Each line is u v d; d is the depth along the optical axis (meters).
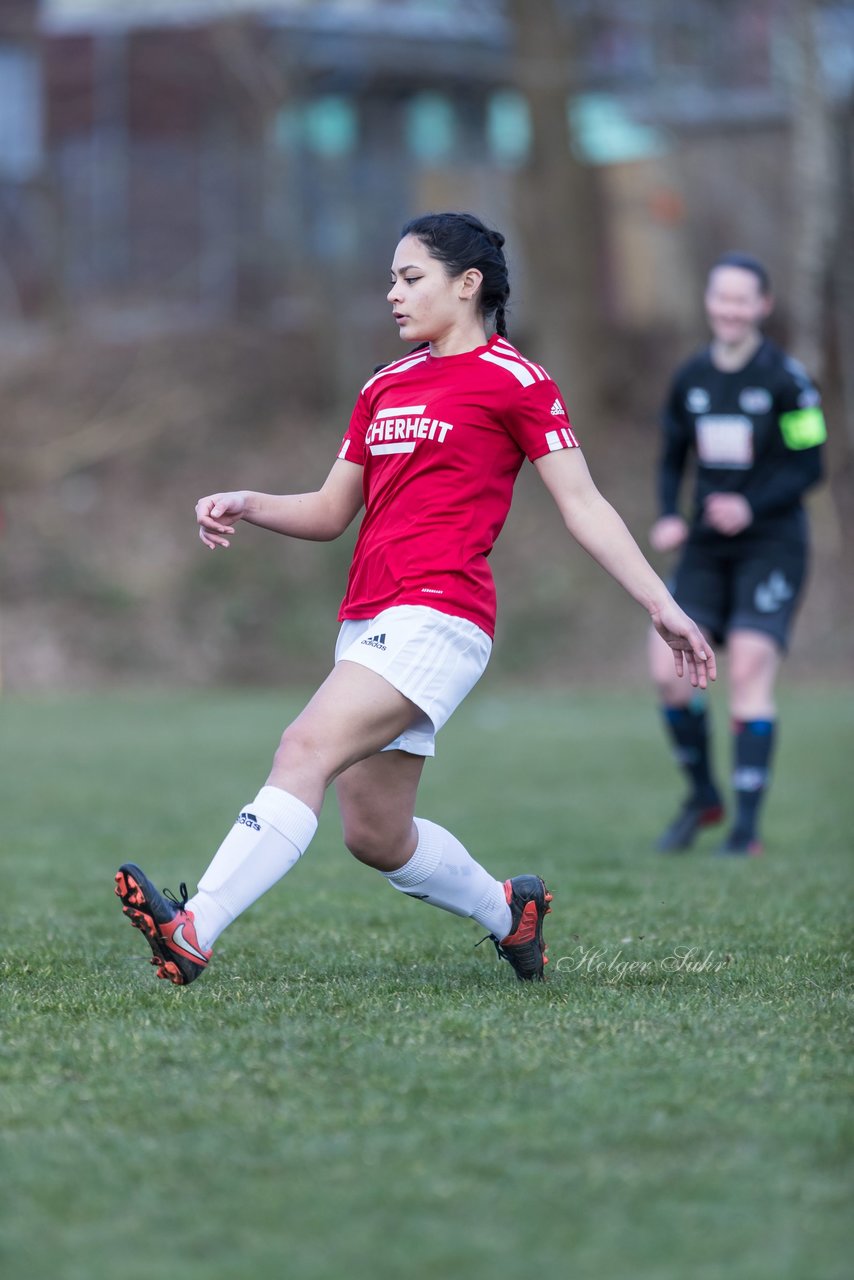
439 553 13.02
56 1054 11.49
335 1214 8.50
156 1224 8.39
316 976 14.64
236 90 84.12
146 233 85.88
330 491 14.13
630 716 53.78
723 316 24.38
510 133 92.88
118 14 85.94
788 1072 11.00
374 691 12.83
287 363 83.00
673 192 80.25
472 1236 8.20
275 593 70.94
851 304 73.75
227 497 13.79
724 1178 8.98
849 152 73.19
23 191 86.06
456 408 13.02
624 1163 9.23
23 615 68.56
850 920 18.20
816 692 61.12
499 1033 12.07
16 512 74.12
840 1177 9.01
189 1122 9.98
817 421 24.55
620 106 82.81
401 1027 12.26
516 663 68.12
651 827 28.89
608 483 75.56
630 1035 12.02
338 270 81.31
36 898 20.83
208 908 12.85
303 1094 10.52
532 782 36.38
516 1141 9.59
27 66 86.69
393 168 82.88
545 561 72.62
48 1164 9.26
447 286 13.20
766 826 28.97
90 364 82.19
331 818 31.95
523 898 14.23
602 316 80.88
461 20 82.38
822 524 71.62
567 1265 7.84
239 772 38.16
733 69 78.44
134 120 86.31
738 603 25.14
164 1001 13.26
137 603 69.94
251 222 85.31
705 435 24.80
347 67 82.44
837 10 71.31
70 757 41.34
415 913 19.33
